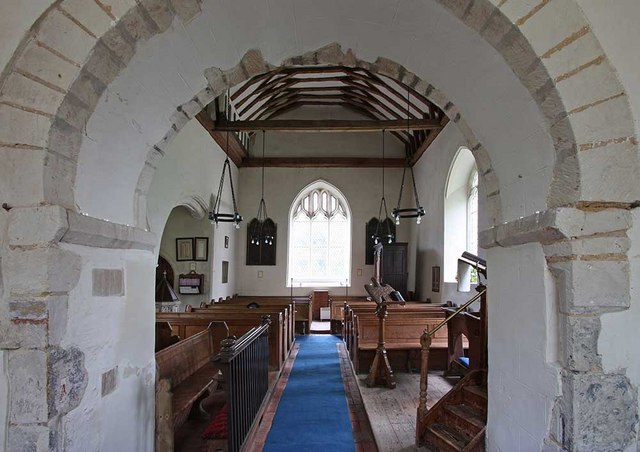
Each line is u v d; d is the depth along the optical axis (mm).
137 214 2893
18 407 1954
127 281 2742
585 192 1967
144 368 2996
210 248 10539
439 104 2953
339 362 8008
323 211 14273
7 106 1983
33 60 1989
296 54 2891
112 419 2539
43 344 1967
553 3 1958
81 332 2229
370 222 13797
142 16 2080
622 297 1967
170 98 2709
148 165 2900
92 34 2004
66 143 2100
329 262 14172
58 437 2031
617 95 1960
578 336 1979
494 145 2619
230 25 2447
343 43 2805
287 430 4535
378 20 2494
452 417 3822
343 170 13945
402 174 13914
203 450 3908
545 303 2141
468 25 2133
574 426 1947
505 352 2580
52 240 1981
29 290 1972
